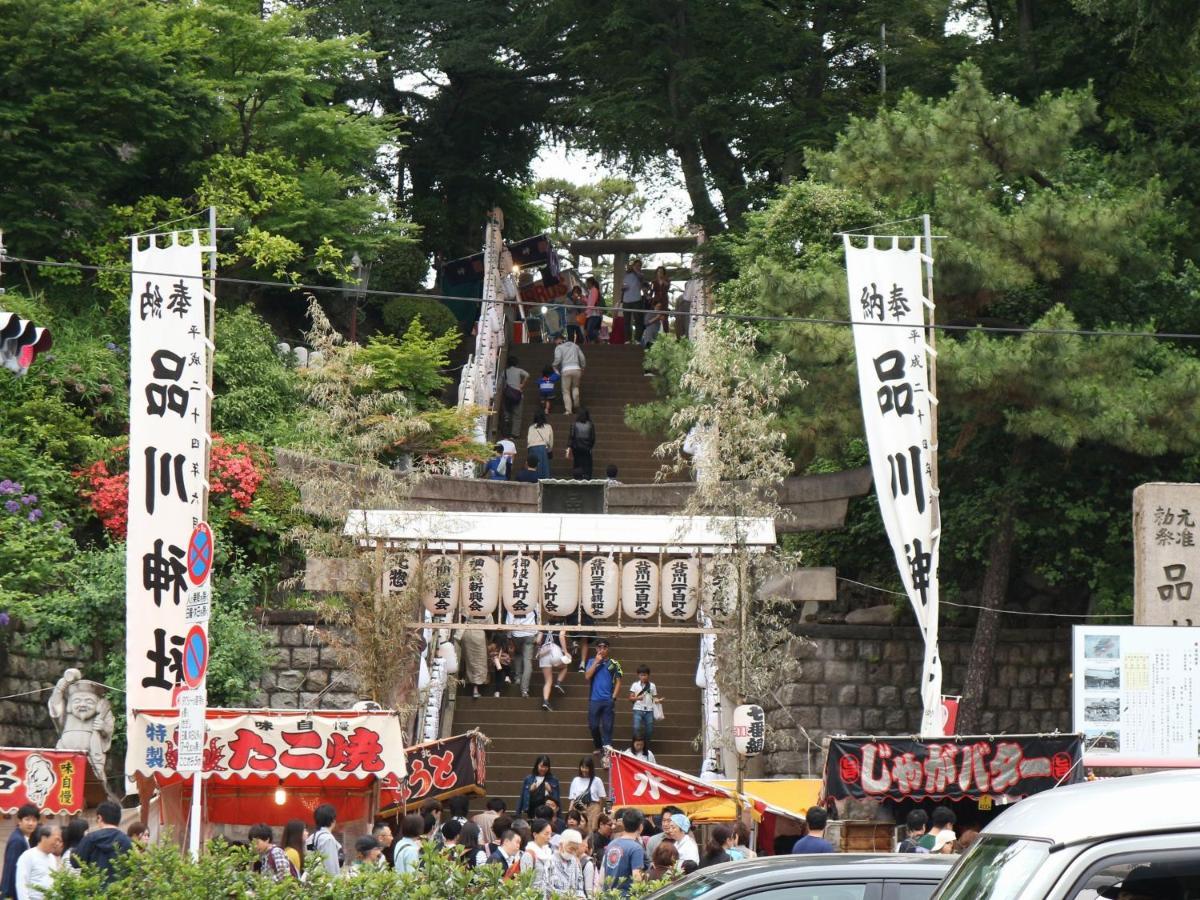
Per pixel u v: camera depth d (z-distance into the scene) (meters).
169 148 35.66
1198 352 25.80
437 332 43.41
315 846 15.74
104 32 32.41
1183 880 6.66
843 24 41.47
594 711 25.41
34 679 25.50
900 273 21.61
